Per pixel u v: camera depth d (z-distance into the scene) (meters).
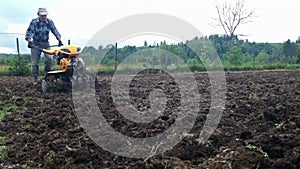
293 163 4.92
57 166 5.17
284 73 18.34
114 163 5.29
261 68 23.89
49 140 6.31
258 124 7.06
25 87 12.06
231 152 5.47
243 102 9.21
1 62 22.16
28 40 11.41
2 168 5.16
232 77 15.95
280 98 9.62
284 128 6.55
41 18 11.45
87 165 5.18
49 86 10.84
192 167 5.07
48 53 11.04
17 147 5.98
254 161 4.91
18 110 8.80
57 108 8.68
